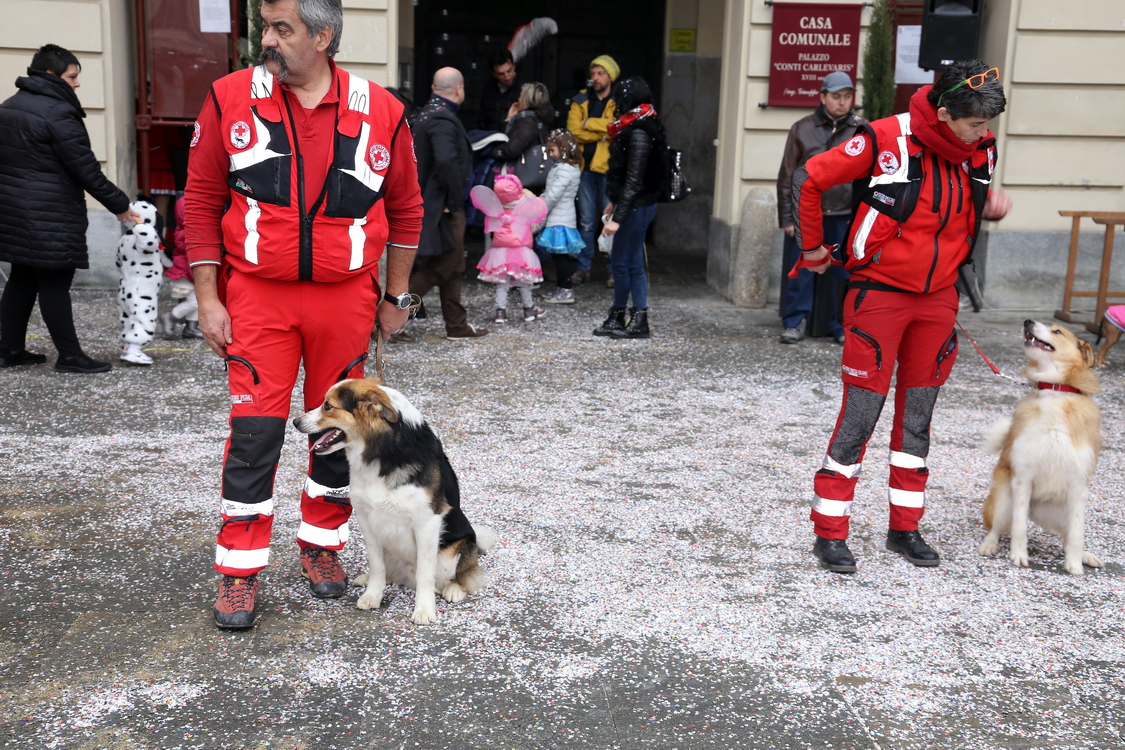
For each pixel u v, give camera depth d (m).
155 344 7.01
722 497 4.44
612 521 4.12
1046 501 3.86
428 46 12.95
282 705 2.71
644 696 2.80
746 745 2.58
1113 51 8.87
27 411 5.36
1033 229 9.25
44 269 5.85
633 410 5.77
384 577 3.32
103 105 8.70
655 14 12.60
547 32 10.34
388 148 3.08
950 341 3.71
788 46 8.88
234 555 3.12
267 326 3.04
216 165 2.96
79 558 3.60
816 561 3.79
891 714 2.75
